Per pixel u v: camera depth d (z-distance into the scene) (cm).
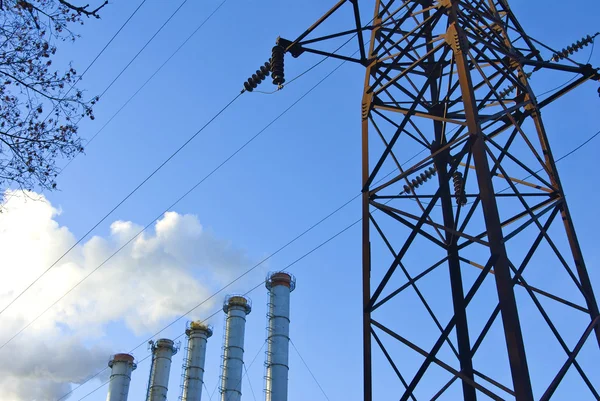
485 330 1441
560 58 2541
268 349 6197
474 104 1506
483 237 1714
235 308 6781
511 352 1188
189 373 6975
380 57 1950
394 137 1694
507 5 1989
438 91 2014
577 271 1538
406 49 1809
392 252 1655
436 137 1952
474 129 1463
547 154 1697
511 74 1789
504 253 1293
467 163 1894
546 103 1877
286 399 5956
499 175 1822
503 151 1617
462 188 1900
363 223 1662
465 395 1577
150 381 7331
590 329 1412
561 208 1620
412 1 1895
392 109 1816
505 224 1738
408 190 2664
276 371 6041
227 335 6644
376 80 1866
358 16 1889
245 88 2369
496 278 1273
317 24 1944
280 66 1983
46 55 1472
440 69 2002
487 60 1750
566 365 1325
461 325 1658
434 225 1534
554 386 1288
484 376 1509
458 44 1619
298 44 1981
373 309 1532
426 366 1368
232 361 6462
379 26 1955
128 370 7375
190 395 6844
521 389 1147
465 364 1609
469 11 1805
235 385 6344
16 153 1482
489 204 1353
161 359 7444
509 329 1208
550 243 1502
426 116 1683
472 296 1320
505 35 1848
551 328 1398
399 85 1919
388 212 1648
